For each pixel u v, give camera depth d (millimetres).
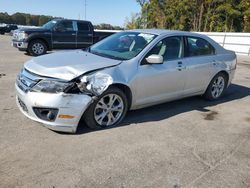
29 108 3756
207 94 6098
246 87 8016
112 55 4656
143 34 5062
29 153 3363
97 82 3846
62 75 3725
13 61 10258
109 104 4164
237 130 4641
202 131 4477
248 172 3330
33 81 3754
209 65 5750
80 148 3570
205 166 3393
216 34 21719
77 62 4109
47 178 2908
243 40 19688
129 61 4395
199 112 5414
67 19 13125
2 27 36406
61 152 3439
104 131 4121
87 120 3984
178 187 2938
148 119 4785
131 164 3301
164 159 3475
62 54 4660
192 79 5438
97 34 14023
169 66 4895
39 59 4352
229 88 7734
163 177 3092
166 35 5008
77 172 3055
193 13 33500
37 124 4180
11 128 4004
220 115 5348
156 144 3861
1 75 7504
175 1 34844
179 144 3930
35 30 12188
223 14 31203
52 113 3693
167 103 5836
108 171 3121
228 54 6359
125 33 5371
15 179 2854
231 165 3463
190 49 5418
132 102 4508
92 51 4988
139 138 4004
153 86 4695
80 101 3738
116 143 3787
